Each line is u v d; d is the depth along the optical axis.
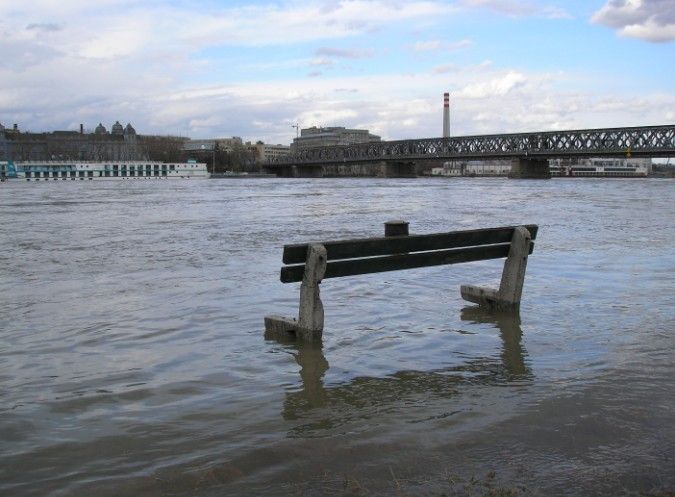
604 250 16.39
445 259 8.99
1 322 8.98
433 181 124.44
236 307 9.90
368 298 10.56
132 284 11.88
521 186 82.31
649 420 5.26
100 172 153.38
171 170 162.12
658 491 4.07
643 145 111.69
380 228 23.28
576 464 4.48
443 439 4.95
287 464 4.55
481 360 7.16
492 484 4.19
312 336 7.90
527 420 5.30
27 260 15.15
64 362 7.17
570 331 8.34
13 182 131.00
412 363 7.09
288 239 19.62
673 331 8.21
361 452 4.73
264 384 6.41
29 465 4.62
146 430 5.24
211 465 4.55
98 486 4.28
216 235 20.95
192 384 6.41
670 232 21.05
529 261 14.52
